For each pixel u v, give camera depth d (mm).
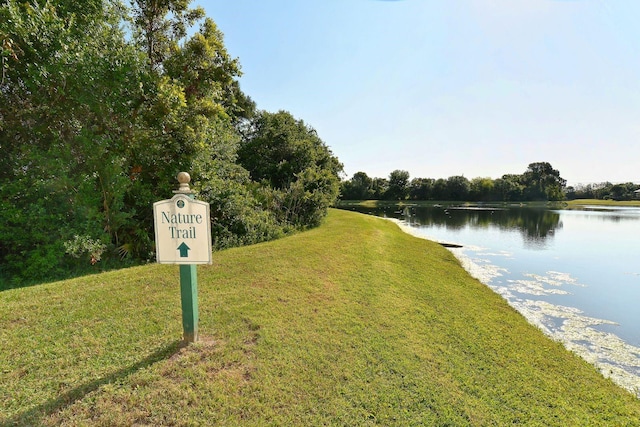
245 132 26625
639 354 4938
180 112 8719
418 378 3109
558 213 37875
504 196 60188
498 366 3662
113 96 7027
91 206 6605
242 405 2521
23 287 5004
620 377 4188
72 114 6766
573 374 3885
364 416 2535
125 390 2557
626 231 21656
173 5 10070
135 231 7582
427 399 2809
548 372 3789
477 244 15625
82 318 3719
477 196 61156
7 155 6418
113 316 3797
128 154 7711
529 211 40969
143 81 7531
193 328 3250
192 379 2742
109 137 7246
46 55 6129
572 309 7000
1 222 5766
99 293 4477
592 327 6008
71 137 6840
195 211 3033
